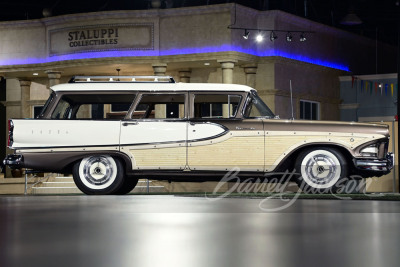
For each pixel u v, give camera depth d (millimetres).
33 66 28297
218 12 26000
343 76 31062
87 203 9625
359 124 11969
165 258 4539
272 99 26906
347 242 5383
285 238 5629
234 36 25984
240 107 12039
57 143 12125
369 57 34406
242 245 5188
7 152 30938
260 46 27125
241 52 26000
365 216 7578
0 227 6488
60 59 27734
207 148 11945
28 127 12172
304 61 28422
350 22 29469
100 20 26922
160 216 7539
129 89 12219
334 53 30953
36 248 5059
